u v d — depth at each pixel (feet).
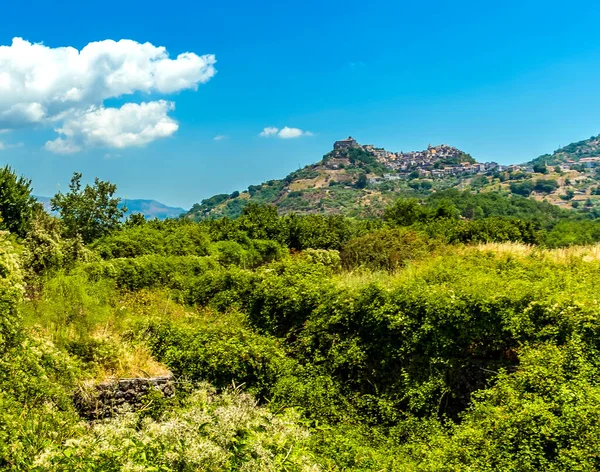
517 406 20.65
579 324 25.45
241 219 96.89
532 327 26.84
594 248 51.19
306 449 19.56
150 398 25.08
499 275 37.91
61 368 23.09
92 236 77.92
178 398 26.12
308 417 26.84
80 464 13.69
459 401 27.43
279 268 47.47
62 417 19.45
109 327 31.83
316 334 33.19
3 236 32.22
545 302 27.09
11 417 16.43
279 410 26.13
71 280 34.73
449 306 28.22
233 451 15.38
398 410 27.12
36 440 15.70
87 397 23.56
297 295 36.52
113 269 45.68
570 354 23.66
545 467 18.19
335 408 27.45
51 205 77.61
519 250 49.65
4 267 24.64
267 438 16.53
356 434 24.35
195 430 15.61
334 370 31.04
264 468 15.06
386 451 22.76
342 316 32.01
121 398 25.00
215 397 24.02
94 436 15.85
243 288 42.55
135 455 14.38
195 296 46.11
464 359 27.91
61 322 29.14
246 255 78.95
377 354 29.96
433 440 22.38
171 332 31.89
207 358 29.27
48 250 40.63
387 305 30.14
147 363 28.43
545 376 22.15
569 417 19.11
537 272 37.06
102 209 79.15
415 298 29.58
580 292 29.14
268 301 38.42
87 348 26.99
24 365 20.80
